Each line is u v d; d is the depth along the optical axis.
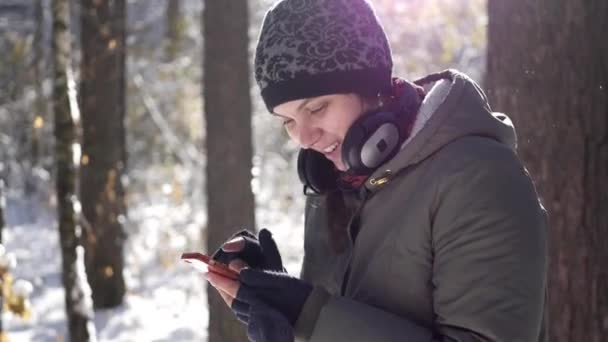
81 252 5.95
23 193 16.22
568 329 2.91
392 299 1.64
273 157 14.95
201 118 15.80
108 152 9.66
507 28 2.97
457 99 1.63
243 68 6.92
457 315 1.54
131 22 18.44
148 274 12.08
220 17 6.83
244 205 6.89
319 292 1.60
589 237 2.88
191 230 12.63
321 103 1.65
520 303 1.51
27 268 12.64
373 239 1.67
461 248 1.55
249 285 1.63
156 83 16.33
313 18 1.63
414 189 1.62
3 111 14.36
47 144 14.90
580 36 2.87
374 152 1.63
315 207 1.96
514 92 2.95
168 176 15.63
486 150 1.59
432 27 12.59
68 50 5.99
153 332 9.32
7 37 14.96
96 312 9.91
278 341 1.55
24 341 8.98
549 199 2.91
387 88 1.70
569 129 2.88
